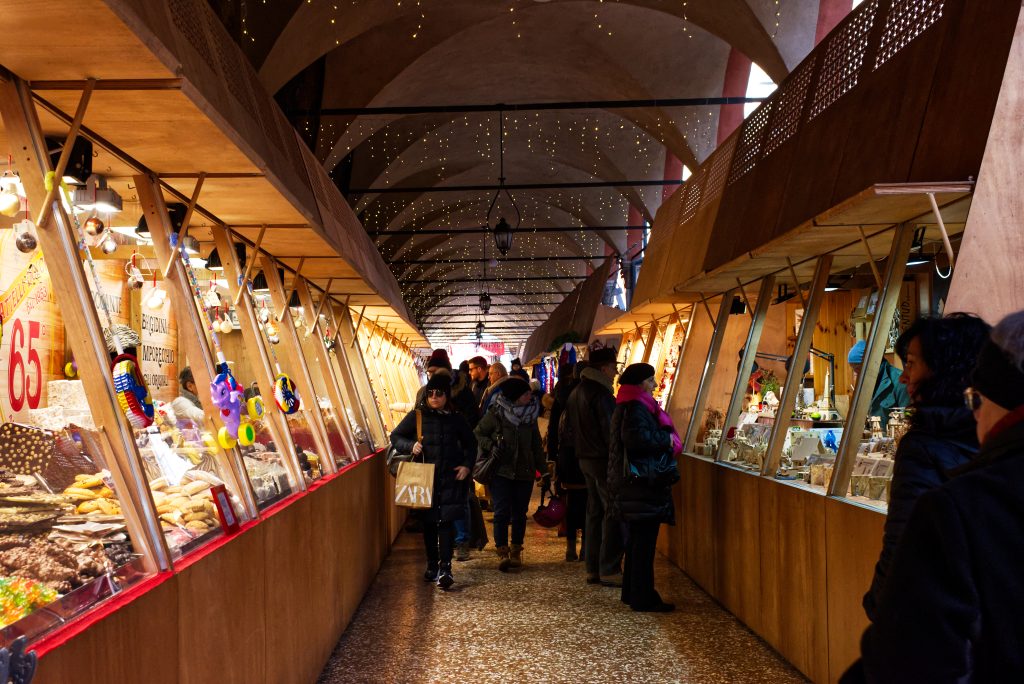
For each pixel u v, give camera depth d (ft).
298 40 32.27
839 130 12.77
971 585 3.67
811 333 14.53
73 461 7.06
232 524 9.05
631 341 37.81
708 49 42.83
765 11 33.78
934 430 6.37
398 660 14.16
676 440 16.84
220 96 8.54
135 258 13.62
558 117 55.88
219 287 15.64
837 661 11.58
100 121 7.86
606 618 16.62
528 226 97.04
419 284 121.60
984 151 8.94
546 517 22.61
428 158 61.52
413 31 40.04
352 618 16.81
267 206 11.71
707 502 18.48
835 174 12.36
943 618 3.67
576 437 19.62
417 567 21.95
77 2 5.54
